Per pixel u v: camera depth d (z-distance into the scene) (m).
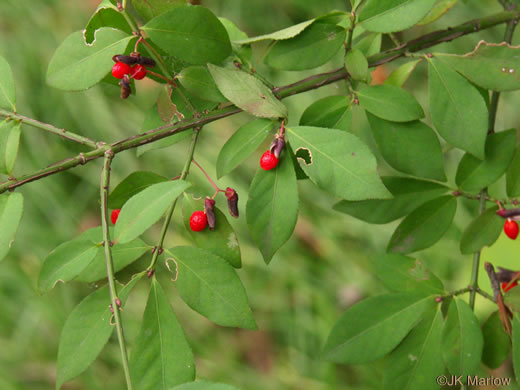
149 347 0.51
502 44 0.54
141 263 0.53
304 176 0.54
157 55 0.54
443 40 0.58
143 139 0.54
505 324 0.54
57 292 0.88
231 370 0.83
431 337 0.55
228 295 0.52
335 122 0.55
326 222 0.92
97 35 0.53
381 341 0.55
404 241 0.58
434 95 0.55
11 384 0.82
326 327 0.85
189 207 0.54
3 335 0.86
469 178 0.57
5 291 0.88
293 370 0.84
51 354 0.85
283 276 0.89
